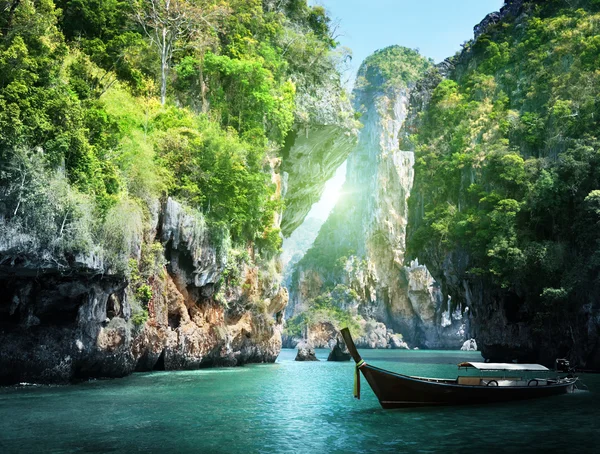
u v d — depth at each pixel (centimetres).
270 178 5256
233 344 4709
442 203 7475
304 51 6369
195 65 5003
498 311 6297
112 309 2953
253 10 5866
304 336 15350
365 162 17675
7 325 2598
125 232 2827
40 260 2388
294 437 1678
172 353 3759
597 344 4669
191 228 3769
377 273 16288
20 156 2348
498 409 2244
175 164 3916
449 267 7056
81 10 4356
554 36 7831
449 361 6956
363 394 2750
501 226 5784
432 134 8956
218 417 2000
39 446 1508
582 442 1636
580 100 6019
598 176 5181
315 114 6231
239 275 4653
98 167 2819
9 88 2416
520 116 7038
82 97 3080
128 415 1978
